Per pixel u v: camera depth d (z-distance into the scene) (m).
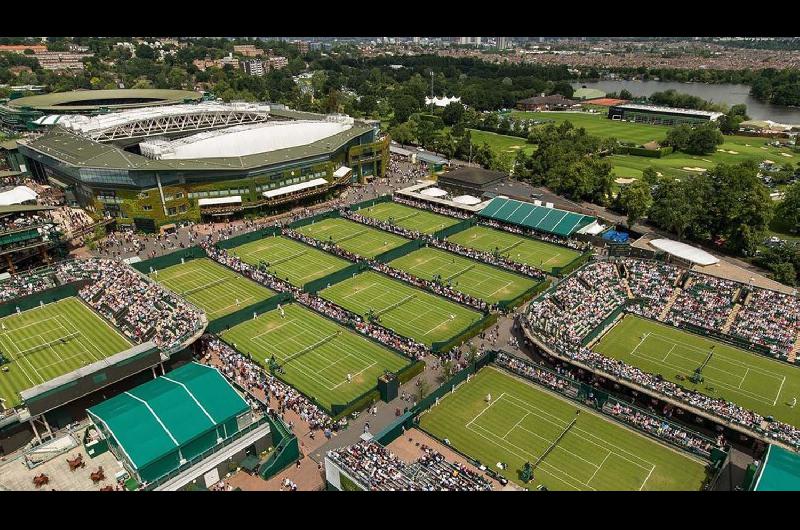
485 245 146.38
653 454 73.62
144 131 195.12
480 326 103.00
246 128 177.75
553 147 198.88
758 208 131.38
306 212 169.75
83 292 115.69
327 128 193.75
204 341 99.81
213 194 157.75
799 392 86.06
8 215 124.88
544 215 154.25
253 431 72.12
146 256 135.25
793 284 119.19
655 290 114.56
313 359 95.50
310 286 119.38
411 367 89.94
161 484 63.41
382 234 153.75
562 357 89.50
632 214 149.00
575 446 75.12
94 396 81.75
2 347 96.81
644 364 93.69
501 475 69.56
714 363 93.88
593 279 117.50
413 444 75.06
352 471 62.91
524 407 83.19
